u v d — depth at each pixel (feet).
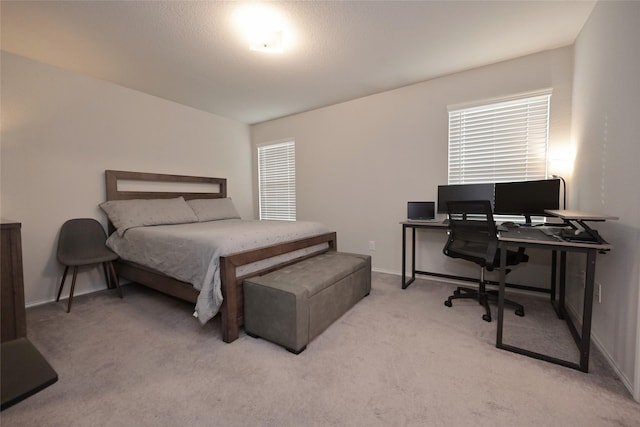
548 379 4.94
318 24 6.94
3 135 8.16
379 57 8.65
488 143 9.55
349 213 12.82
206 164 13.94
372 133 11.93
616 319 5.16
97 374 5.22
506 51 8.41
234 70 9.41
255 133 16.14
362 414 4.21
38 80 8.74
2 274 5.86
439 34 7.47
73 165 9.55
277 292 5.99
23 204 8.54
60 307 8.52
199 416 4.21
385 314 7.73
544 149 8.70
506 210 8.54
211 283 6.33
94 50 8.05
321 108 13.37
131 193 10.96
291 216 15.02
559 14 6.68
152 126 11.72
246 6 6.22
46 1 5.93
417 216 10.25
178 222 10.87
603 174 5.87
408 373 5.16
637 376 4.38
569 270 7.78
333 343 6.24
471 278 10.02
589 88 6.68
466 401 4.43
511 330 6.72
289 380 5.00
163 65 9.00
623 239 4.99
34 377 2.04
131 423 4.09
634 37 4.72
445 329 6.84
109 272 10.20
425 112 10.60
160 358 5.74
